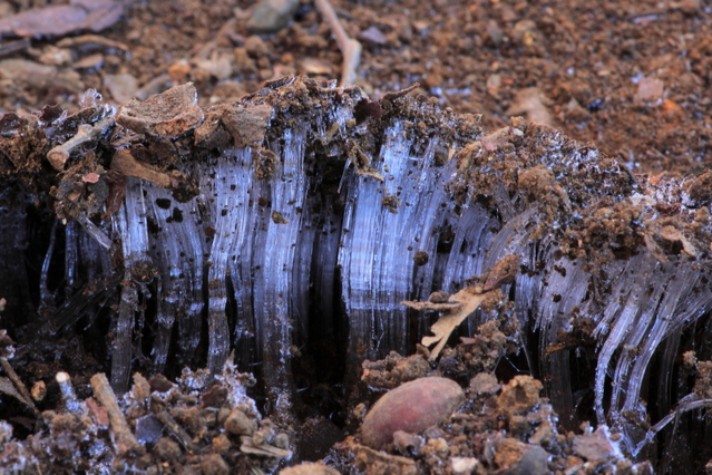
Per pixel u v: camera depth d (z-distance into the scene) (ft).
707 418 1.14
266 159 1.10
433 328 1.11
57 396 1.14
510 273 1.11
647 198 1.14
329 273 1.18
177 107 1.11
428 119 1.15
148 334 1.18
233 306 1.16
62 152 1.09
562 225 1.11
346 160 1.14
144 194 1.12
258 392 1.16
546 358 1.14
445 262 1.17
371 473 1.03
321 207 1.17
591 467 1.04
